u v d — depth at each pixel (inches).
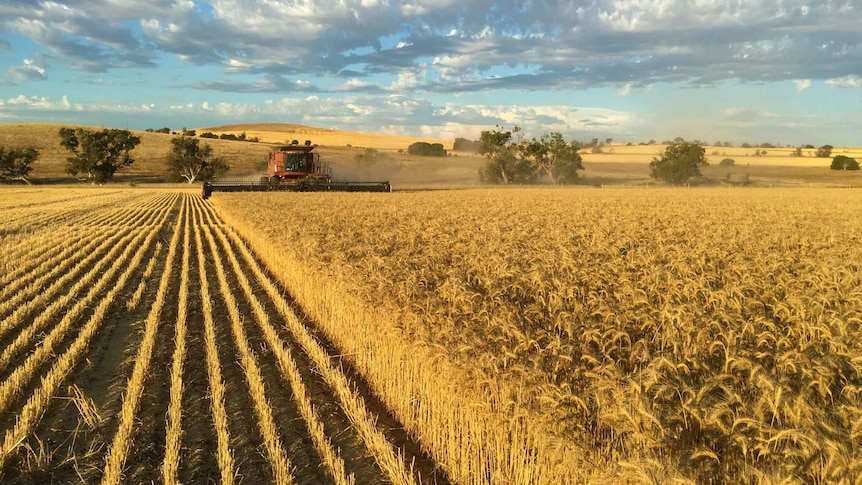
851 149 6742.1
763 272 330.3
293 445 249.0
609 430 153.3
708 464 129.5
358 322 326.6
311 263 435.8
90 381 321.7
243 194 1417.3
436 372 228.7
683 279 300.4
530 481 177.2
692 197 1581.0
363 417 258.4
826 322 209.3
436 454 232.7
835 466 115.0
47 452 243.3
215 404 271.4
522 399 176.9
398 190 2190.0
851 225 700.0
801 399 132.3
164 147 4594.0
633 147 6820.9
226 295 498.9
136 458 238.4
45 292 502.9
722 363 181.8
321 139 6761.8
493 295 284.7
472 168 4197.8
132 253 771.4
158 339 393.7
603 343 201.8
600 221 750.5
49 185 3203.7
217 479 222.5
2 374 326.6
